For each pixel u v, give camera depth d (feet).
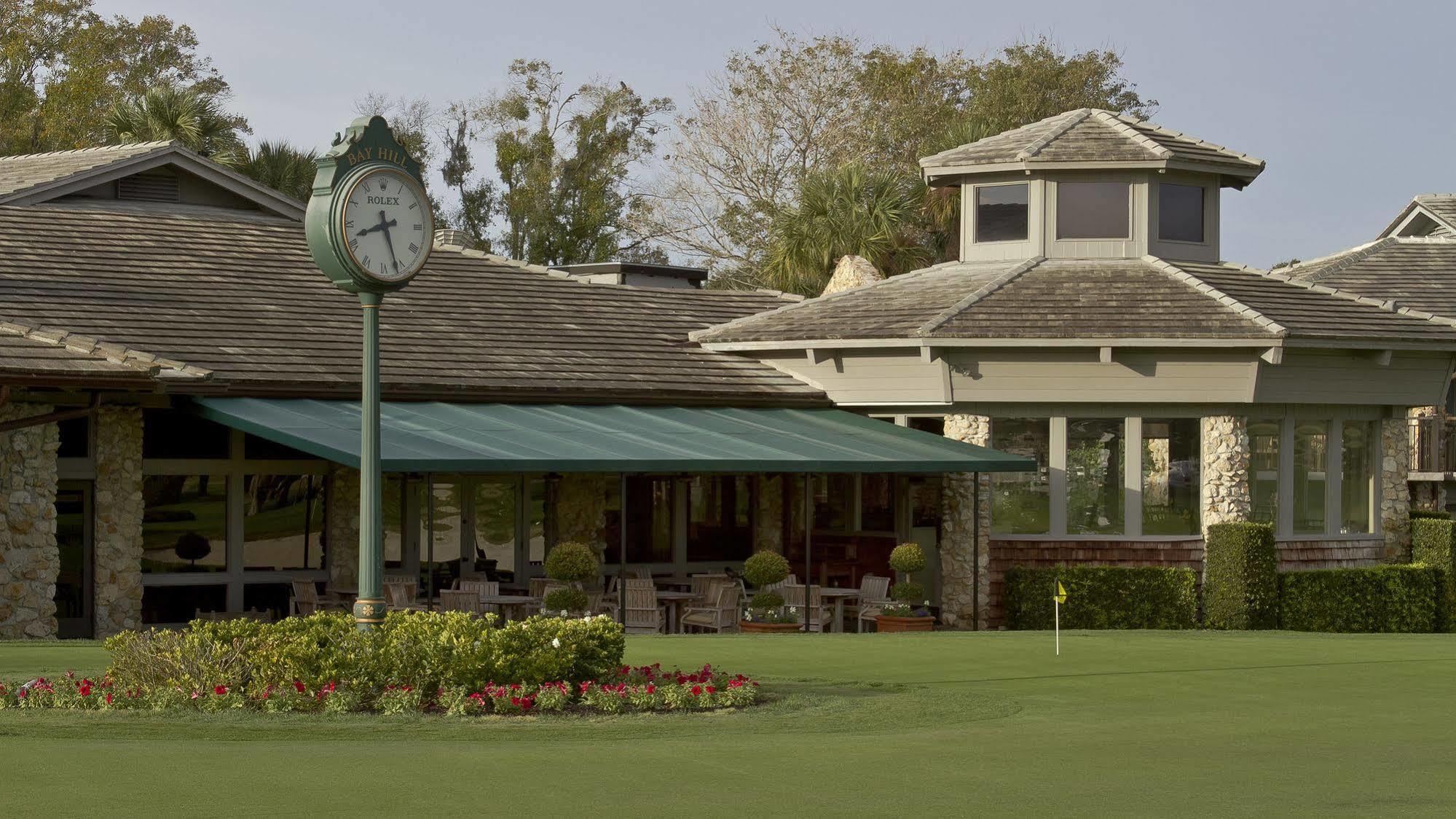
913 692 52.65
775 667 59.93
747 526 111.55
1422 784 36.01
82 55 205.05
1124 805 33.04
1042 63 236.43
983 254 112.68
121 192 103.30
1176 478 100.12
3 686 46.32
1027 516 100.68
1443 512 115.14
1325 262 138.41
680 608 95.76
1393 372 105.09
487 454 76.02
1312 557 103.45
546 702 45.75
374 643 47.19
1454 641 77.56
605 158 244.01
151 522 85.05
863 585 98.58
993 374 99.76
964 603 100.01
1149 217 108.78
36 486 75.92
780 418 100.42
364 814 30.55
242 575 88.17
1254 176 112.37
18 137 197.57
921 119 226.99
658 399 99.40
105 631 79.51
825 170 215.10
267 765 35.83
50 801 31.22
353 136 50.29
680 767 36.81
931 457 90.99
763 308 121.08
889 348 100.63
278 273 98.63
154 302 89.04
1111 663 62.64
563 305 110.11
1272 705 51.03
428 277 107.45
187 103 162.81
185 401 81.46
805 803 32.63
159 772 34.58
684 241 234.58
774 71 230.89
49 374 72.13
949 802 33.06
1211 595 97.66
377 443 50.06
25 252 90.58
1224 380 98.48
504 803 31.96
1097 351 98.53
